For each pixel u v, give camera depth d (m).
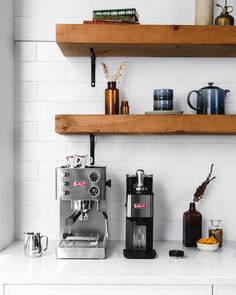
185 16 2.63
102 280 1.89
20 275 1.90
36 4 2.63
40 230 2.64
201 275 1.90
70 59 2.63
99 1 2.63
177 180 2.63
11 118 2.57
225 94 2.50
